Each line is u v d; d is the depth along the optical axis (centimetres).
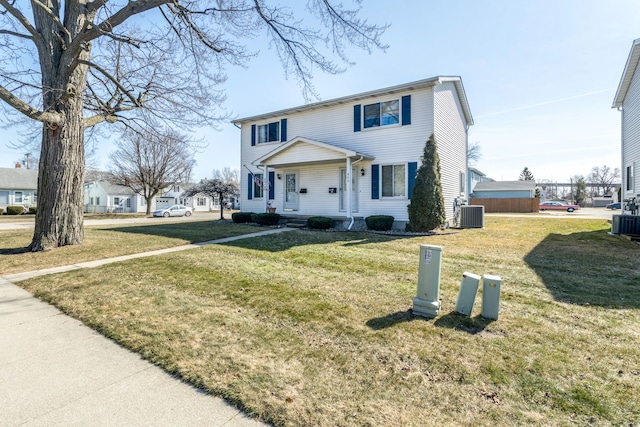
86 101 906
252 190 1652
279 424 202
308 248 784
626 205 1339
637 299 419
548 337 312
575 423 199
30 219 2477
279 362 274
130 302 429
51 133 817
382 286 477
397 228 1231
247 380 248
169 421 206
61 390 243
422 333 322
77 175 862
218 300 430
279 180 1553
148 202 3041
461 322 348
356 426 198
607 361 269
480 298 431
